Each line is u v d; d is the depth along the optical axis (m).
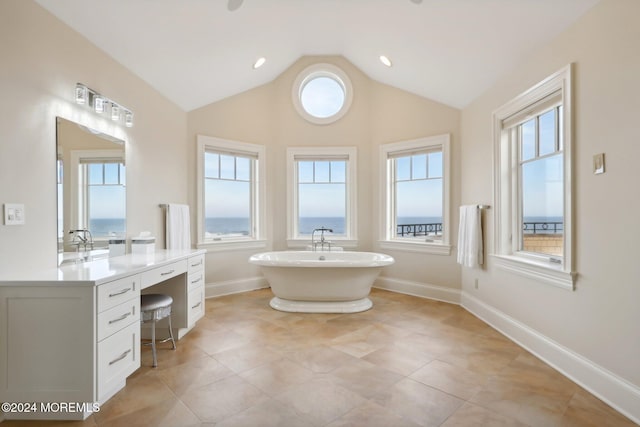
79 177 2.47
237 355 2.63
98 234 2.68
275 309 3.86
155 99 3.59
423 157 4.53
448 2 2.60
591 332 2.09
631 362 1.83
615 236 1.92
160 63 3.26
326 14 3.67
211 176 4.54
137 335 2.24
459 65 3.35
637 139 1.79
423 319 3.51
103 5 2.37
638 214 1.79
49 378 1.83
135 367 2.21
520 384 2.18
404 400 2.00
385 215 4.78
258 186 4.85
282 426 1.76
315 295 3.76
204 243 4.34
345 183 5.03
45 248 2.17
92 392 1.82
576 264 2.22
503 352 2.69
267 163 4.91
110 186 2.86
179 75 3.58
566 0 2.11
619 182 1.89
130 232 3.16
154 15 2.68
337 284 3.71
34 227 2.09
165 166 3.78
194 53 3.37
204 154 4.37
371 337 3.01
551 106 2.53
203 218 4.37
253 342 2.89
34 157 2.10
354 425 1.76
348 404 1.96
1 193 1.89
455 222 4.13
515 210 3.16
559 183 2.55
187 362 2.50
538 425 1.76
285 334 3.08
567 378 2.26
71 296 1.82
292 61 4.82
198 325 3.33
